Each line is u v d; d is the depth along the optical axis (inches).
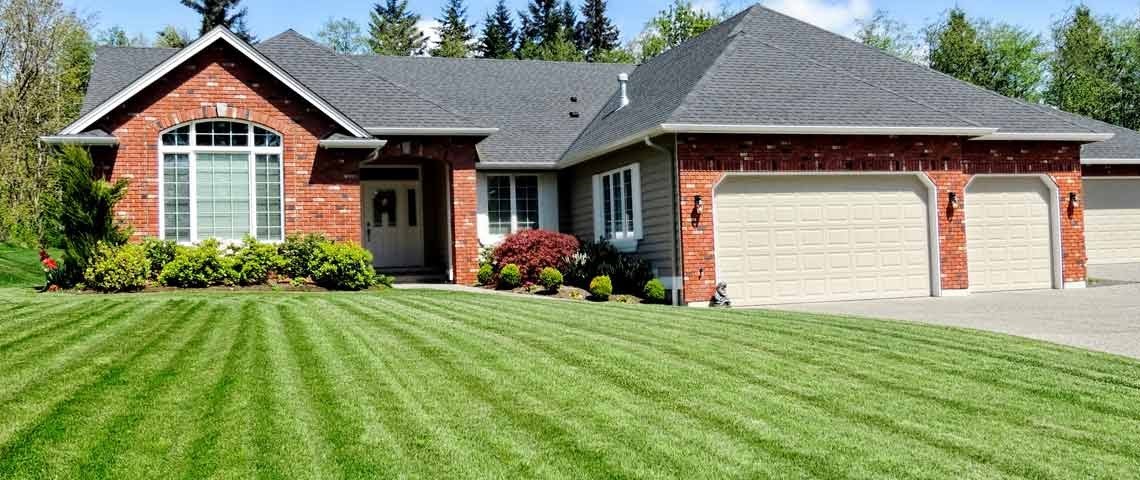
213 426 238.2
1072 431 254.4
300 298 568.1
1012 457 227.9
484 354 351.9
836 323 468.8
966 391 301.6
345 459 213.6
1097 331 461.4
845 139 694.5
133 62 826.8
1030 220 778.2
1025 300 659.4
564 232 901.2
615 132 767.1
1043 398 293.4
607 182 809.5
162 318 444.8
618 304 583.2
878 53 848.9
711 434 241.1
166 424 239.5
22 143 1183.6
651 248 711.1
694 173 661.3
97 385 282.2
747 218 677.9
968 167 758.5
